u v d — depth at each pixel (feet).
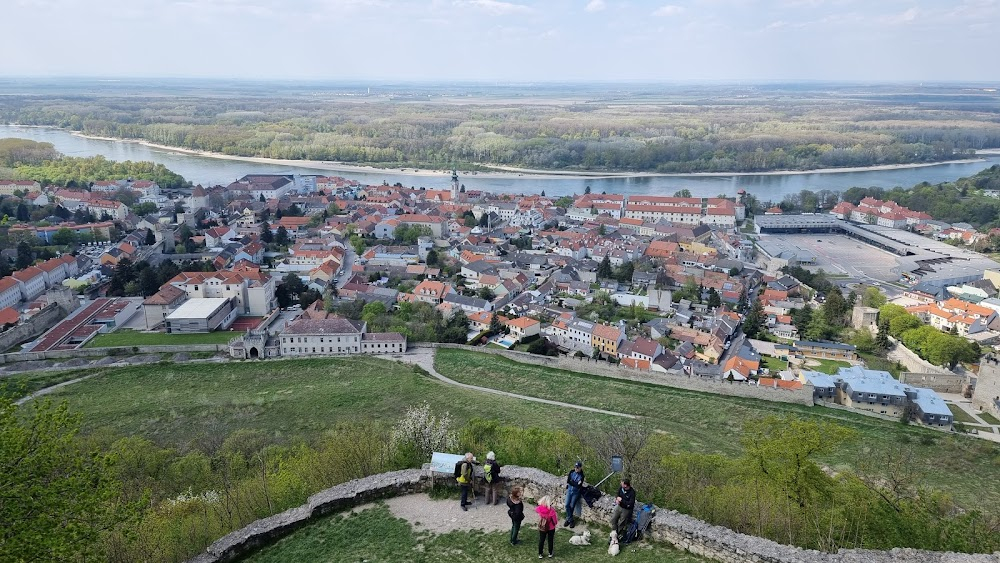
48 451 126.21
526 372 462.19
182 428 354.13
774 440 192.34
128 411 381.40
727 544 130.52
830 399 429.38
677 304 644.69
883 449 329.93
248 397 405.80
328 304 621.72
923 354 505.66
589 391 422.82
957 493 273.33
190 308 573.33
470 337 562.25
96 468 134.51
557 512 152.87
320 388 417.69
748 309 638.94
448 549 141.59
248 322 585.63
